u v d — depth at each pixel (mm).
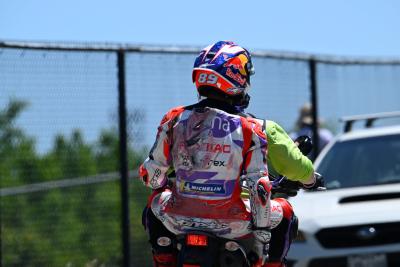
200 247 13578
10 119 28281
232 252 13656
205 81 13945
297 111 36531
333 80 38656
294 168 14008
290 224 14461
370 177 27344
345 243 24094
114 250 30297
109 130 30141
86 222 29906
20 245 28719
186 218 13695
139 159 30938
